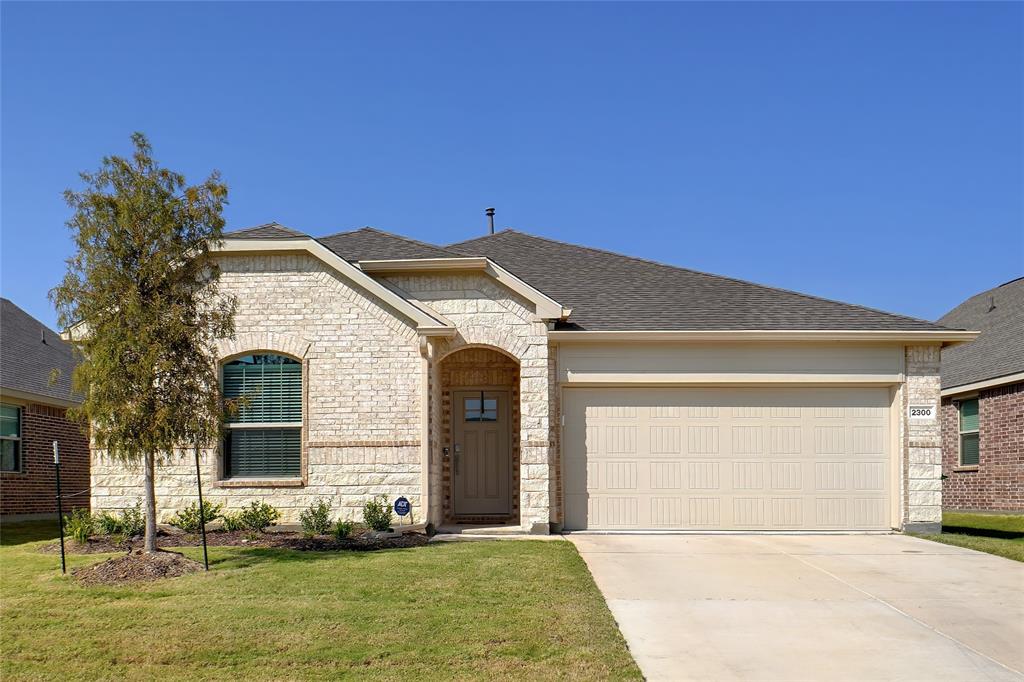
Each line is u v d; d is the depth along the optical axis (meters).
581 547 12.52
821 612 8.77
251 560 10.73
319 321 13.98
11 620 8.10
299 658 7.11
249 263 14.12
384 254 14.69
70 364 21.33
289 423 13.95
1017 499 18.81
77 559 11.06
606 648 7.37
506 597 8.93
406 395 13.80
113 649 7.34
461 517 15.79
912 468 14.45
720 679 6.81
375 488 13.67
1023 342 19.47
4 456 17.61
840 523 14.55
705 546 12.75
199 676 6.77
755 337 14.29
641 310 15.27
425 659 7.10
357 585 9.32
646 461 14.56
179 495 13.80
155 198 10.45
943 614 8.74
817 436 14.68
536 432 13.91
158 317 10.20
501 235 19.03
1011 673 7.02
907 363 14.63
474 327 14.14
